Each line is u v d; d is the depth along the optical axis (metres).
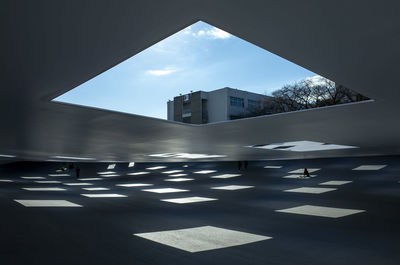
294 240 8.20
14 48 5.27
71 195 21.28
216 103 69.38
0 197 17.89
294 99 51.44
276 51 5.56
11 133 14.52
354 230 9.53
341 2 3.90
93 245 7.32
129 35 4.87
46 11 4.09
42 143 18.62
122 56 5.69
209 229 9.69
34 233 8.47
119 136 15.16
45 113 10.08
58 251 6.70
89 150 22.97
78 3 3.91
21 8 4.01
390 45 5.12
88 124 11.95
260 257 6.57
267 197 19.41
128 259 6.22
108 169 66.38
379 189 22.48
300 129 13.34
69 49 5.33
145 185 31.66
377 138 16.23
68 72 6.44
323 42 5.10
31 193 21.52
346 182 28.36
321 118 11.02
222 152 25.14
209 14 4.38
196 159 38.22
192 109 71.25
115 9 4.09
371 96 8.27
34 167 68.25
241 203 16.77
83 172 62.47
